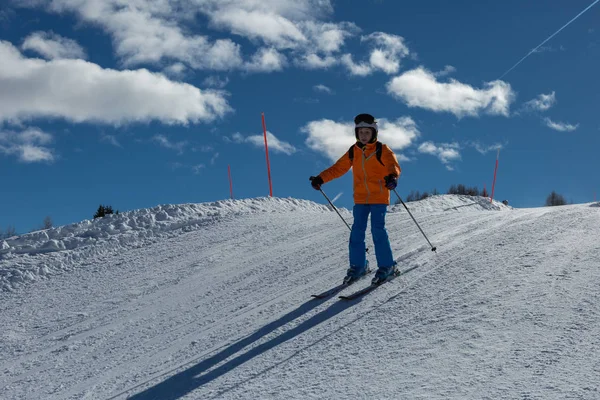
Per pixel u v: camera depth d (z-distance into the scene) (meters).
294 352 4.39
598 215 6.72
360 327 4.55
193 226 12.20
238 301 6.41
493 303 4.34
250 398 3.73
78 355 5.77
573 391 2.92
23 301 8.55
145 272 9.05
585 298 4.05
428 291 4.97
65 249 11.58
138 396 4.27
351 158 5.72
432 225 8.71
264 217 12.38
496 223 7.67
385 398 3.29
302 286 6.41
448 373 3.43
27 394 4.93
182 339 5.48
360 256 5.85
